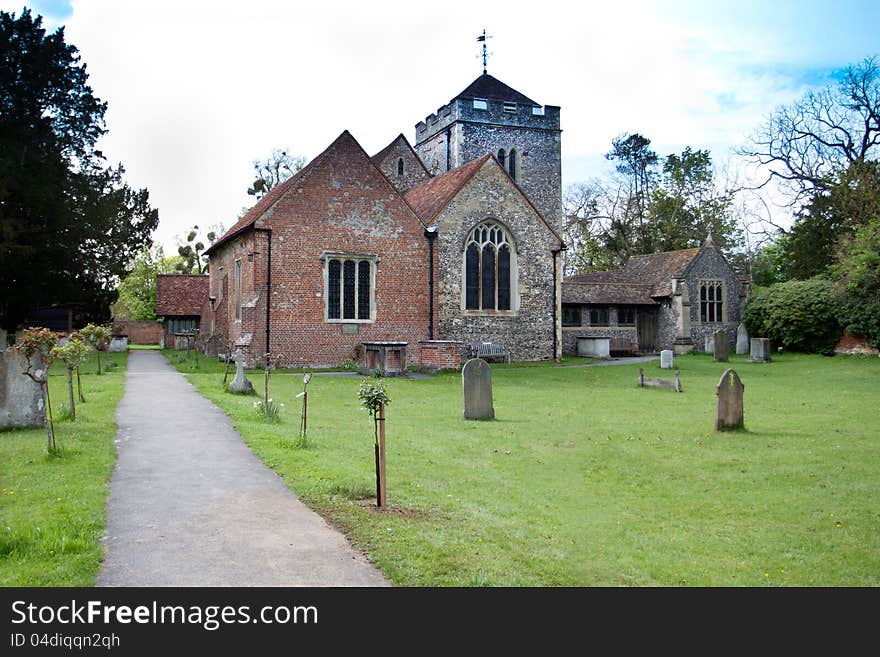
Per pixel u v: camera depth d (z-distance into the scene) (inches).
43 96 1226.6
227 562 248.7
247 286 1138.7
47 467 373.4
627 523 342.3
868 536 323.3
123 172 1446.9
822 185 1793.8
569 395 844.0
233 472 381.7
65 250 1225.4
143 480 362.0
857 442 539.8
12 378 495.5
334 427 555.5
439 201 1270.9
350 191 1154.7
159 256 3026.6
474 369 631.8
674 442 540.1
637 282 1756.9
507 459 468.1
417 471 414.6
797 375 1122.7
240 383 740.7
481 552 270.5
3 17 1170.6
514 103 1819.6
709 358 1478.8
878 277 1386.6
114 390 730.8
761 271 2192.4
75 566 236.5
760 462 470.9
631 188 2551.7
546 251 1344.7
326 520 298.4
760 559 294.7
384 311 1179.9
